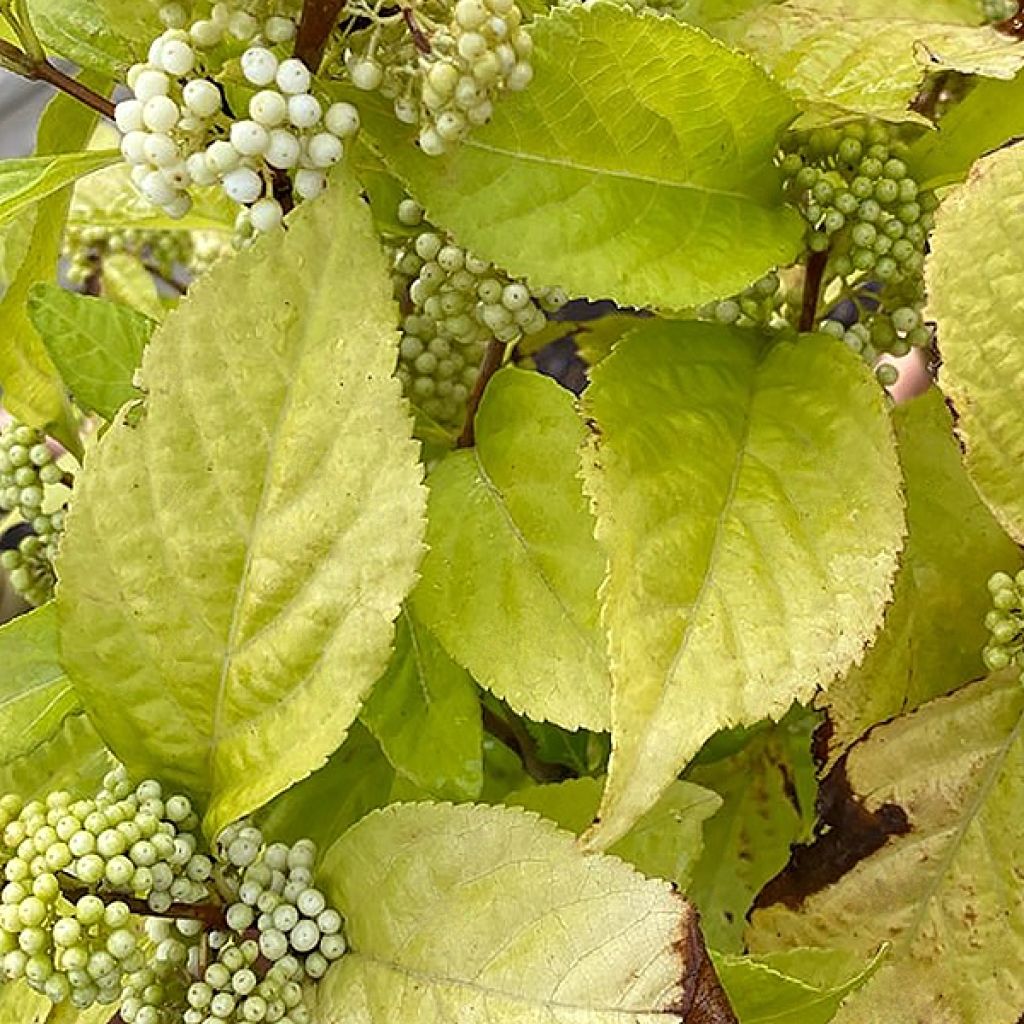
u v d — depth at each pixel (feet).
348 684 0.67
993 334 0.70
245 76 0.67
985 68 0.74
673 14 0.84
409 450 0.65
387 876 0.67
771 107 0.74
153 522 0.68
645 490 0.69
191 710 0.70
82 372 0.85
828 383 0.76
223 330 0.65
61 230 0.93
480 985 0.63
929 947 0.81
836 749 0.85
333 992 0.67
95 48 0.81
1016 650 0.78
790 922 0.83
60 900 0.63
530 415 0.83
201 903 0.68
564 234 0.72
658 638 0.66
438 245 0.77
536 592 0.79
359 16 0.66
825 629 0.68
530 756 1.03
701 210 0.77
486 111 0.65
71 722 0.84
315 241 0.65
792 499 0.72
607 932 0.61
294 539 0.67
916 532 0.86
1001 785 0.81
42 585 1.02
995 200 0.69
